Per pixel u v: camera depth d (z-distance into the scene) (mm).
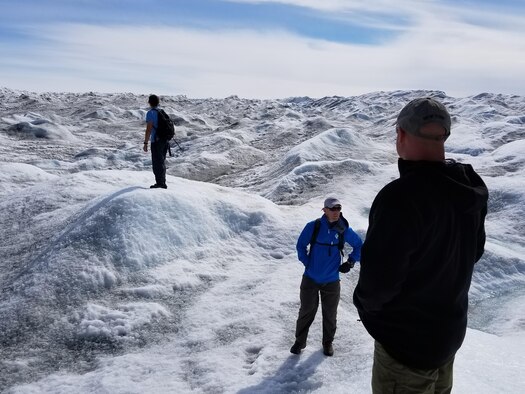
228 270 9219
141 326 6969
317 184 18719
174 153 45312
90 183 12648
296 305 7676
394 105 94438
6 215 11273
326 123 58969
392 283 1770
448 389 2178
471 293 10094
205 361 5965
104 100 119812
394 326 1943
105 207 9609
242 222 11031
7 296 7637
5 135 53750
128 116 83750
